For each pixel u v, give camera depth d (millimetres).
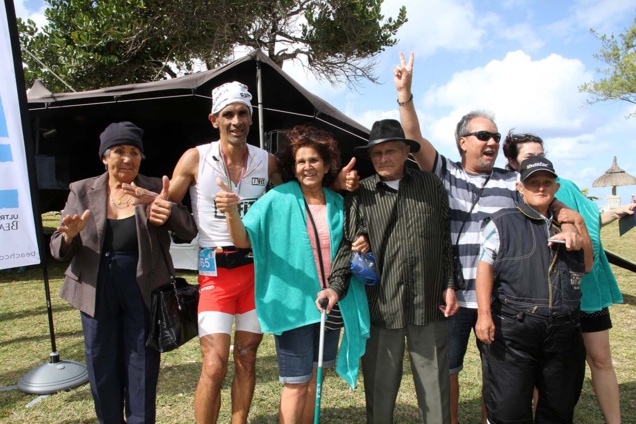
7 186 3453
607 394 2881
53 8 13477
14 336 5199
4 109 3414
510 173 2945
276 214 2607
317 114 8383
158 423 3246
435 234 2572
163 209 2496
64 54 12570
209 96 8398
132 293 2619
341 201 2754
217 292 2674
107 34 12352
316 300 2512
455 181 2932
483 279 2498
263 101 8602
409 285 2521
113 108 8930
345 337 2523
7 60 3416
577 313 2389
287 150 2689
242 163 2799
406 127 2846
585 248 2422
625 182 17094
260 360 4449
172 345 2549
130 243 2635
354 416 3404
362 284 2639
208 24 13430
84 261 2590
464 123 2953
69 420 3301
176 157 11234
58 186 9648
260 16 13523
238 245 2508
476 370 4262
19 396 3680
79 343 4926
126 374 2668
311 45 14609
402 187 2588
